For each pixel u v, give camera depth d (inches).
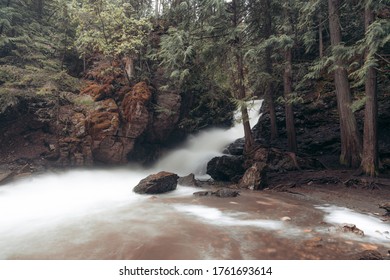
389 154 534.3
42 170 523.2
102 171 608.4
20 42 633.0
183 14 678.5
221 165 553.3
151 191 434.6
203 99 812.6
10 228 269.0
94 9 647.1
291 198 385.1
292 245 217.5
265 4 637.9
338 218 290.4
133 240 232.1
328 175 474.9
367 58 394.9
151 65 781.9
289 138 643.5
